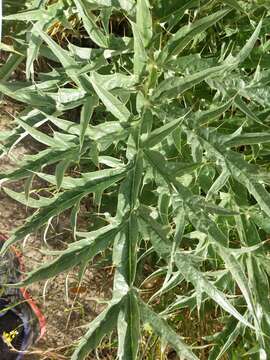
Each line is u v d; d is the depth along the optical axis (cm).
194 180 122
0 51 166
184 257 104
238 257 123
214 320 152
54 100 112
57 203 107
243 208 122
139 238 119
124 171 108
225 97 112
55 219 172
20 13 110
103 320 102
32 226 106
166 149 120
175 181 104
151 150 107
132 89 111
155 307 154
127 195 106
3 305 175
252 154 127
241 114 131
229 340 125
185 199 103
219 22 129
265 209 103
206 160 118
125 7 114
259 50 121
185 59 111
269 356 124
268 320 123
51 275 104
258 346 126
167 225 109
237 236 138
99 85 101
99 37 112
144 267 158
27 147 171
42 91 114
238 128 116
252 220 122
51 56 124
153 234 105
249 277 122
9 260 172
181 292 153
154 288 155
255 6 120
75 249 105
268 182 114
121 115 108
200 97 130
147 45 111
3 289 169
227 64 104
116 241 104
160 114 110
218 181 107
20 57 126
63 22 116
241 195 122
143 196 130
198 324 152
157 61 111
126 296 103
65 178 106
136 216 105
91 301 174
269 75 111
